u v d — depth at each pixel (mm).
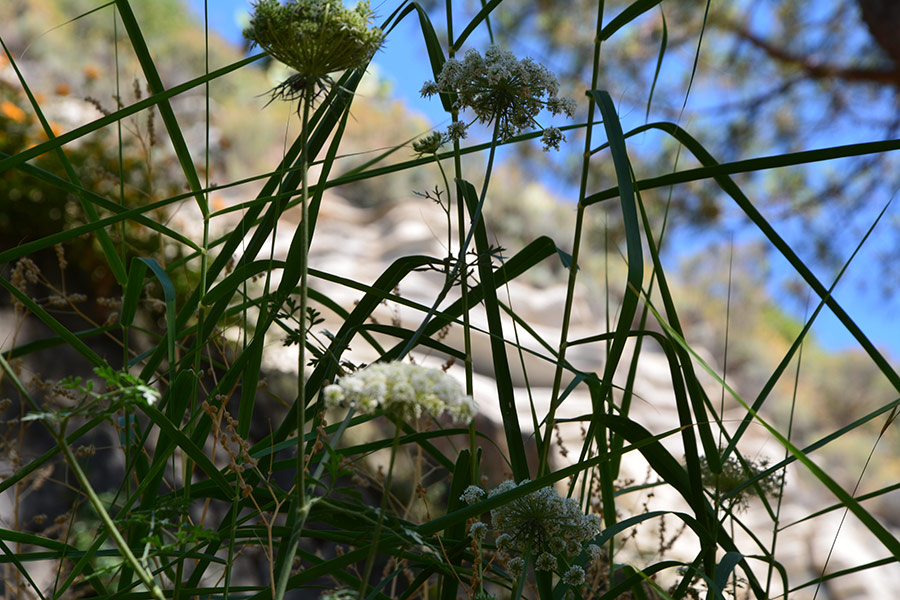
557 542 820
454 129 945
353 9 817
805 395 10078
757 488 922
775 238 884
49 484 2639
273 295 940
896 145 857
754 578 870
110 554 912
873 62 4965
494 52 923
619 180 856
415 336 854
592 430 896
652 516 873
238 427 933
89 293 3480
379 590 851
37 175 906
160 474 918
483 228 953
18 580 1154
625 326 842
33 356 3070
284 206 971
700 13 5043
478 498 829
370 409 707
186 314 963
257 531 902
